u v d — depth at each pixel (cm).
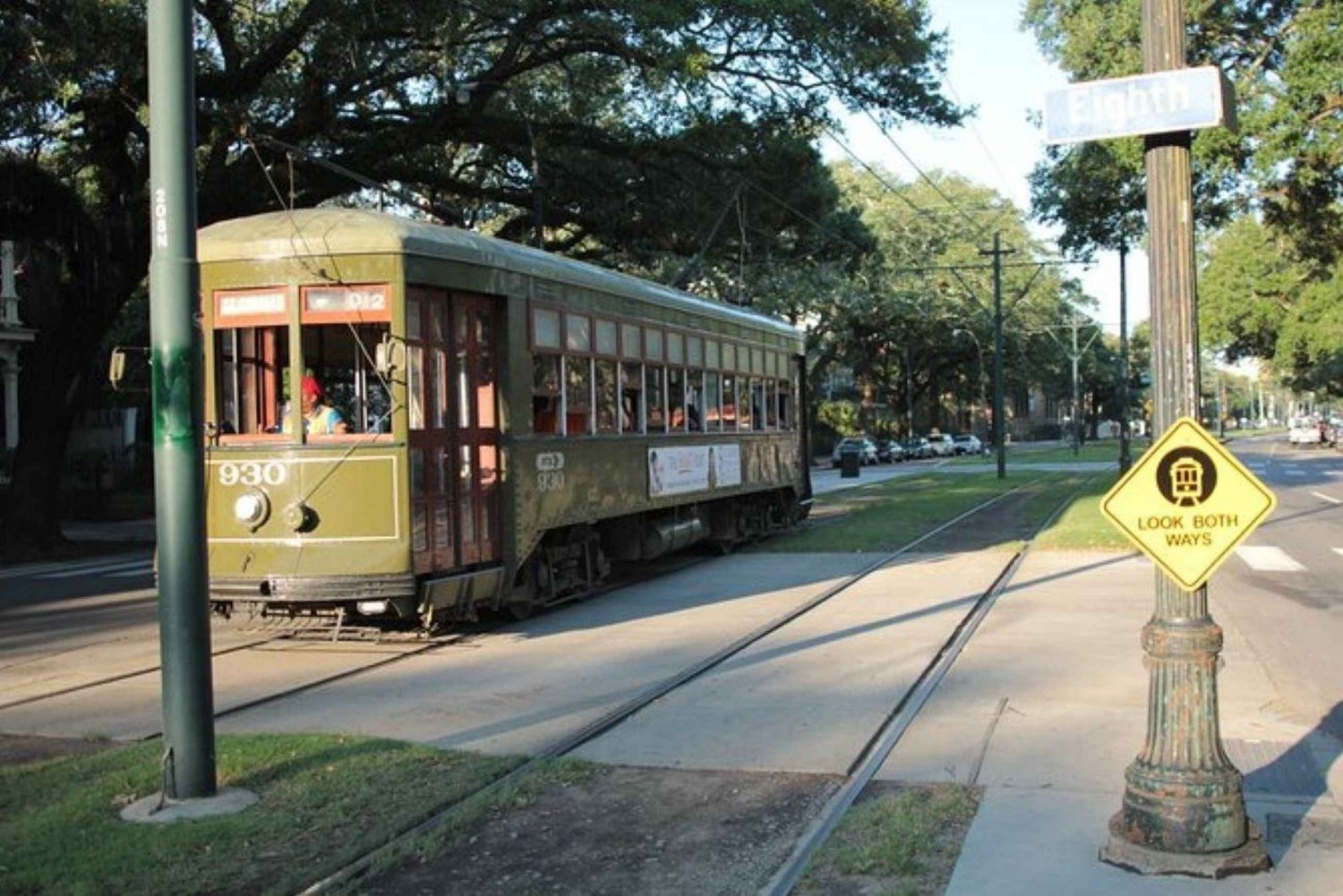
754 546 2102
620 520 1630
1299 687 908
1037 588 1470
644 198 2730
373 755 730
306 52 2178
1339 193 2383
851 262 3388
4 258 3606
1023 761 705
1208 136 2111
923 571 1667
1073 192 2712
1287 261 4728
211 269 1089
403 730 821
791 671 1001
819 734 787
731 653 1087
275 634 1240
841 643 1126
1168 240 543
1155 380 544
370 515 1061
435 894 523
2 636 1336
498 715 864
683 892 523
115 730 846
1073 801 621
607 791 668
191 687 641
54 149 2527
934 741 759
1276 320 4862
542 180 2552
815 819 613
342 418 1080
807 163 2572
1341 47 1958
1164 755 525
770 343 2211
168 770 639
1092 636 1130
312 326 1081
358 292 1066
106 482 3728
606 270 1571
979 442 9019
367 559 1057
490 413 1225
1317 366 6881
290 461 1061
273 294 1075
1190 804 514
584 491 1407
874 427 9012
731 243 2936
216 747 723
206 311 1089
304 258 1066
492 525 1220
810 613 1321
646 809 636
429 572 1100
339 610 1094
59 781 683
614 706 883
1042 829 578
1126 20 2234
